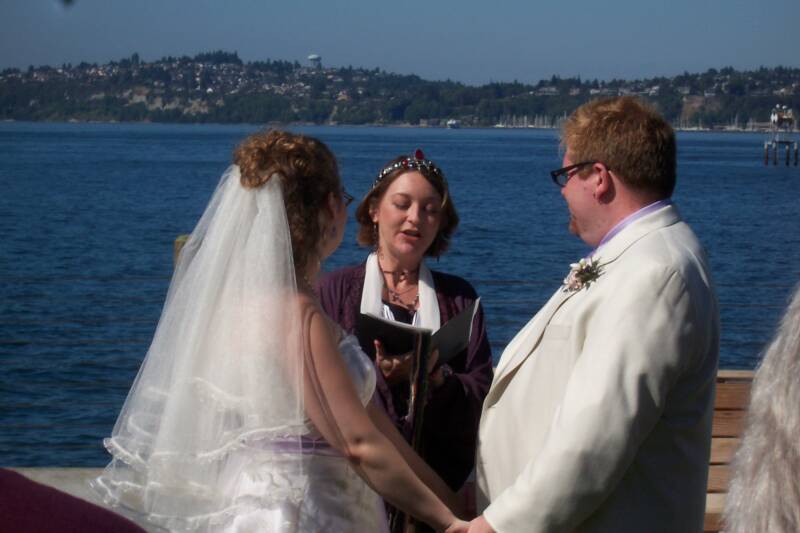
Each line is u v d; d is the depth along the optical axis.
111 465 2.78
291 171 2.73
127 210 35.50
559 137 3.04
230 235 2.71
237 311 2.64
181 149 102.56
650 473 2.71
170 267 22.19
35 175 56.59
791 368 1.80
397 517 3.26
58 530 1.38
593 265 2.81
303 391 2.62
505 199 42.47
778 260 24.81
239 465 2.62
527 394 2.92
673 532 2.72
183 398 2.62
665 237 2.76
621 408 2.57
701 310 2.68
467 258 23.30
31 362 11.88
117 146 109.44
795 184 59.94
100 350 12.53
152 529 2.55
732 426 4.48
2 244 25.20
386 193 3.72
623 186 2.84
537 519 2.61
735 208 41.72
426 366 3.17
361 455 2.66
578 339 2.78
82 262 22.64
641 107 2.89
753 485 1.81
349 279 3.74
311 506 2.62
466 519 3.30
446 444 3.36
